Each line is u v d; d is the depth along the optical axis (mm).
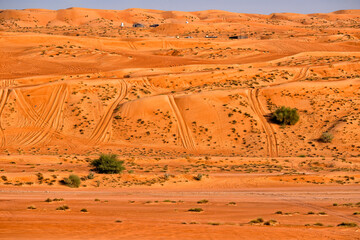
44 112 152625
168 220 44906
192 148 136500
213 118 150250
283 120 149875
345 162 115688
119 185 79188
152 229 35656
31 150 128750
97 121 149125
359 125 146750
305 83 174250
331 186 84375
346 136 141250
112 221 41438
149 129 144375
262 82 190250
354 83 177000
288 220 47969
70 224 37281
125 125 146125
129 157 113125
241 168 106688
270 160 116875
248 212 54562
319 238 34469
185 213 51969
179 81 187875
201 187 81688
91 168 96188
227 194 73375
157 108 153250
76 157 109250
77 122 148125
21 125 144875
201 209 54344
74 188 75125
